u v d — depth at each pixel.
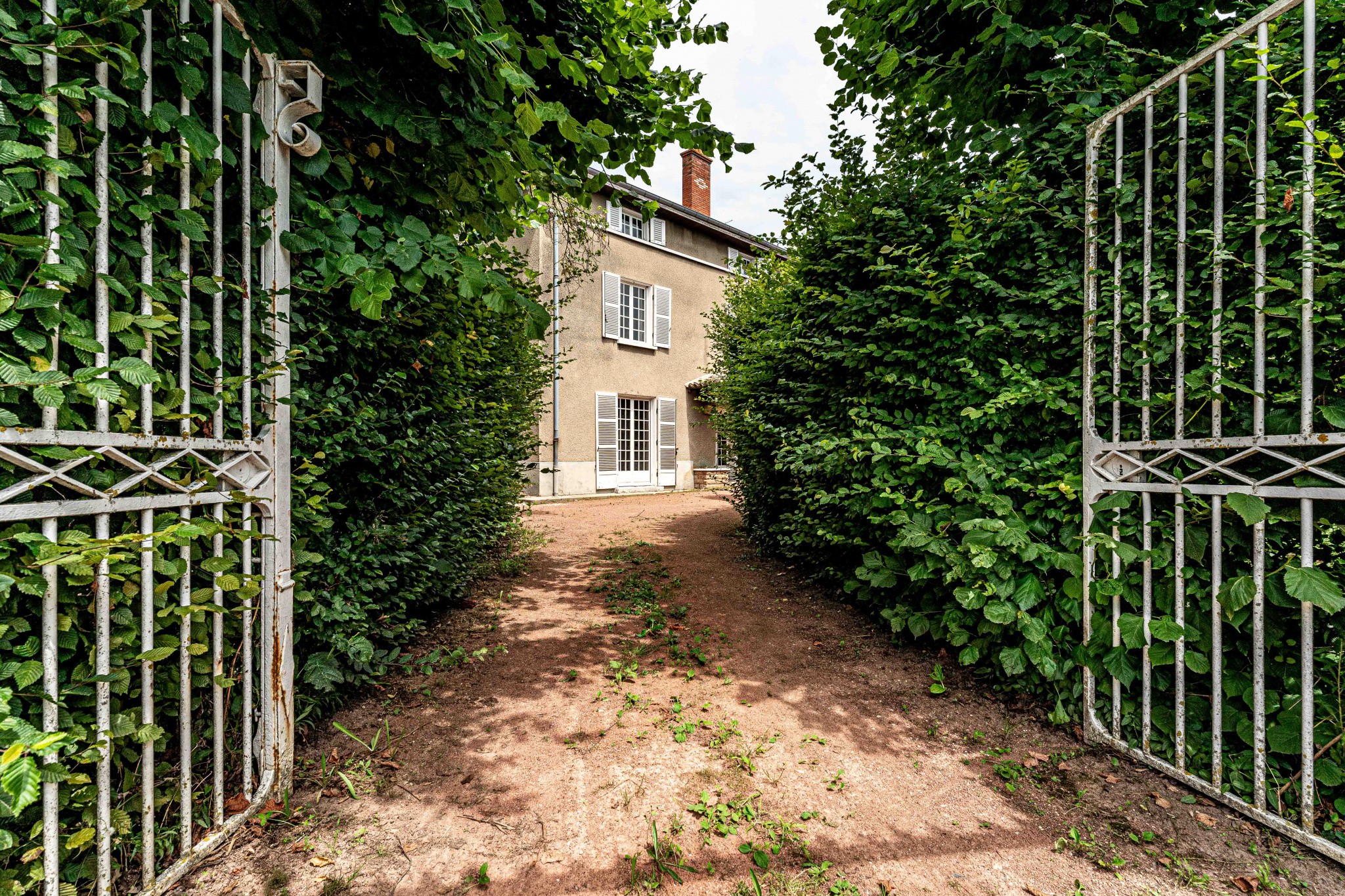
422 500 3.29
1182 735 1.99
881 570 3.22
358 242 2.21
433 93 2.27
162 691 1.55
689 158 14.89
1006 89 3.06
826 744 2.32
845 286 3.71
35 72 1.14
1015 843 1.75
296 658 2.27
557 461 11.77
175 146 1.42
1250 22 1.78
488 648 3.30
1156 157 2.24
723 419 7.00
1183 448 1.99
